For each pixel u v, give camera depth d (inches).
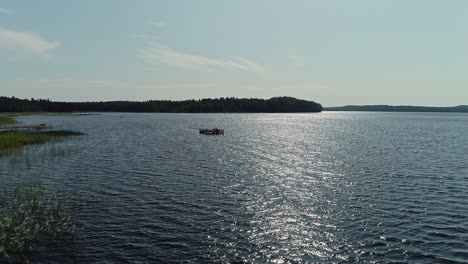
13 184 1289.4
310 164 1828.2
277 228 879.1
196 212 995.9
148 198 1132.5
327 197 1169.4
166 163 1818.4
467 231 864.9
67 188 1249.4
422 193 1219.9
